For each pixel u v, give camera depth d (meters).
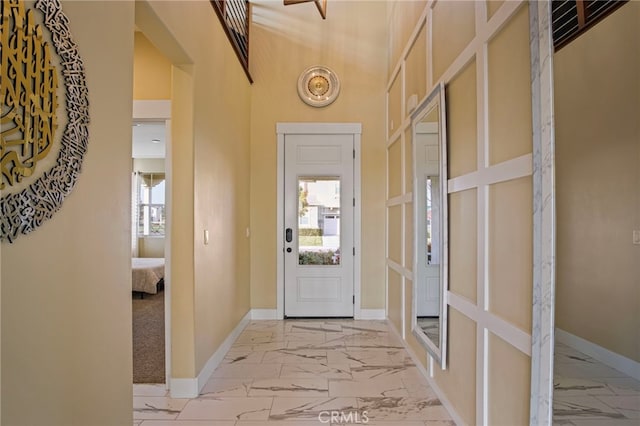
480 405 1.86
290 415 2.34
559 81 1.27
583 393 1.15
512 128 1.62
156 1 1.95
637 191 0.98
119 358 1.54
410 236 3.38
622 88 1.01
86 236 1.33
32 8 1.07
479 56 1.90
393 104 4.17
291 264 4.61
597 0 1.10
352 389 2.70
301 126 4.60
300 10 4.65
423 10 2.96
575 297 1.19
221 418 2.30
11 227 1.01
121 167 1.56
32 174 1.08
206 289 2.86
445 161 2.39
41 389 1.13
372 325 4.32
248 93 4.46
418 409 2.42
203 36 2.77
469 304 2.01
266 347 3.58
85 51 1.32
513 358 1.58
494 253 1.76
